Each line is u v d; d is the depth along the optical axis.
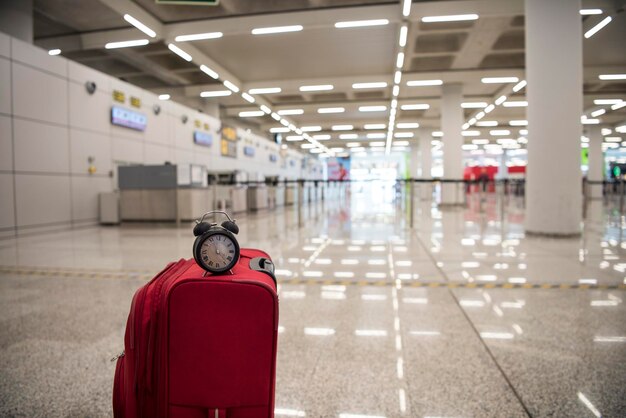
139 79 17.28
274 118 24.33
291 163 32.53
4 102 8.55
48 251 6.65
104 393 2.07
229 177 15.23
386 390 2.06
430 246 6.81
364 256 5.92
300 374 2.25
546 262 5.25
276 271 4.93
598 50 13.80
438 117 25.31
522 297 3.69
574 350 2.51
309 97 20.39
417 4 10.30
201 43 12.85
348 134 31.94
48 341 2.75
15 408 1.93
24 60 9.02
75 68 10.47
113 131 11.95
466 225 10.34
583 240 7.21
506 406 1.89
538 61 7.41
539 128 7.51
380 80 16.33
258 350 1.26
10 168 8.69
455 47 13.45
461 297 3.72
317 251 6.41
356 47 13.30
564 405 1.89
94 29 11.89
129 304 3.61
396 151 47.50
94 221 11.14
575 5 7.14
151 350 1.30
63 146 10.09
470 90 18.64
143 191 11.02
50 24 11.59
